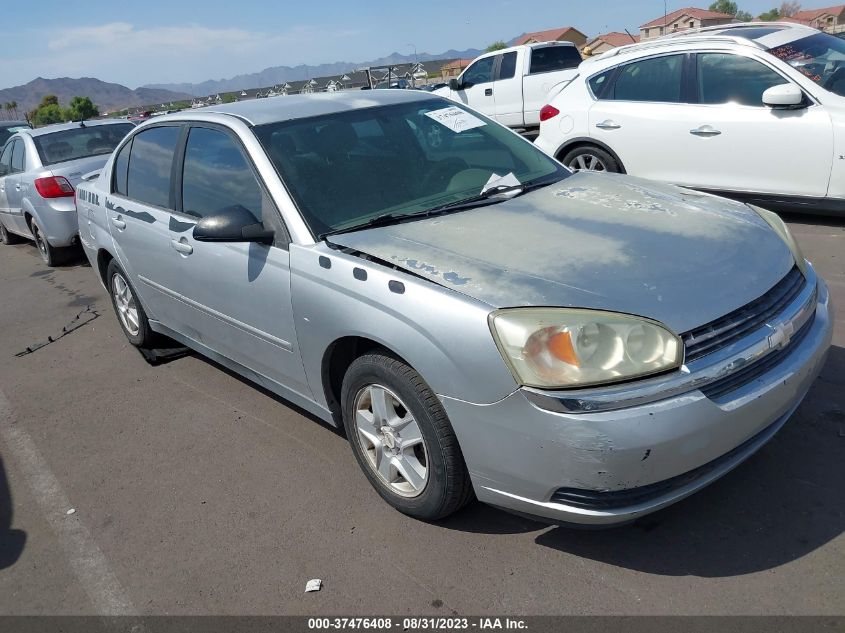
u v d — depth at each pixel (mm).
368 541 2846
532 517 2492
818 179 5848
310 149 3443
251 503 3199
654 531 2705
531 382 2277
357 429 3039
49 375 5035
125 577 2824
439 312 2473
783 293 2674
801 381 2596
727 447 2375
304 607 2541
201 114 3961
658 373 2268
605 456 2211
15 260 9234
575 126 7242
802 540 2566
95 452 3850
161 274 4199
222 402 4254
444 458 2613
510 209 3193
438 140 3777
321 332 2975
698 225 2928
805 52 6113
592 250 2686
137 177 4516
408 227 3061
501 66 13258
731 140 6211
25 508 3404
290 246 3105
